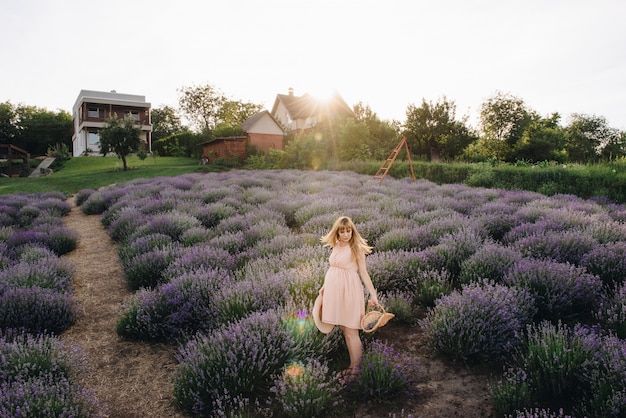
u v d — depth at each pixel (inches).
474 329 155.7
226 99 2807.6
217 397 133.8
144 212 466.3
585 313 185.6
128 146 1229.7
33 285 224.1
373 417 129.9
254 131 1718.8
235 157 1498.5
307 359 149.5
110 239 420.2
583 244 241.8
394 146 1202.6
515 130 1274.6
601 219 333.7
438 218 367.2
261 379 145.8
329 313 148.3
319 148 1228.5
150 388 155.4
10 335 178.1
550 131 1231.5
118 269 315.6
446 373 152.8
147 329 192.9
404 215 409.4
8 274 246.8
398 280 223.5
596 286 189.6
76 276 299.9
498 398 126.3
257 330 156.0
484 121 1330.0
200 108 2758.4
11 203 579.8
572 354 132.9
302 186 655.8
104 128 1232.8
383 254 248.5
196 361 144.9
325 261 237.1
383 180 770.8
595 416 110.5
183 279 220.2
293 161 1251.2
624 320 157.5
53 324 202.7
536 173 624.7
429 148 1366.9
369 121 1273.4
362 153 1136.8
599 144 1807.3
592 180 561.3
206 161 1568.7
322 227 353.4
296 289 193.8
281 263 242.2
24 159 1533.0
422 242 286.0
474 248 256.1
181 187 683.4
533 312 174.2
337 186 640.4
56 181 1027.9
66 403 124.5
